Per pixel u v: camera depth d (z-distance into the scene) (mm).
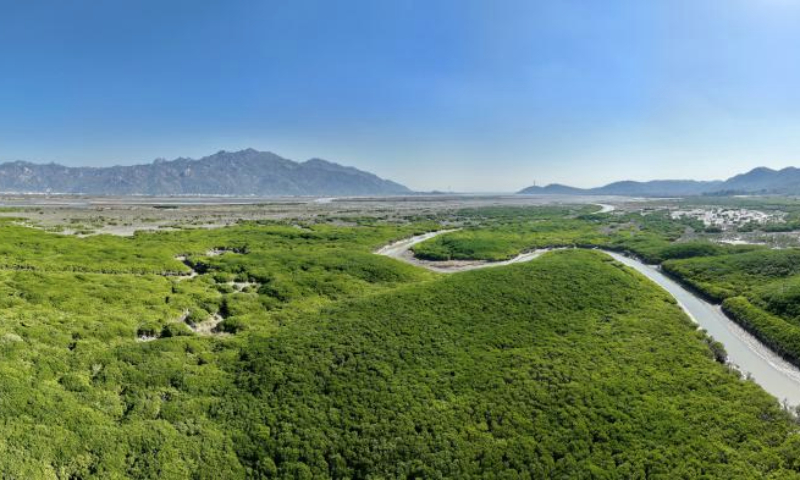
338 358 39688
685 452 29984
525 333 47625
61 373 32281
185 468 26125
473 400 35000
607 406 34594
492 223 176375
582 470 28469
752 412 34844
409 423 31844
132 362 35625
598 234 133875
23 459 23641
